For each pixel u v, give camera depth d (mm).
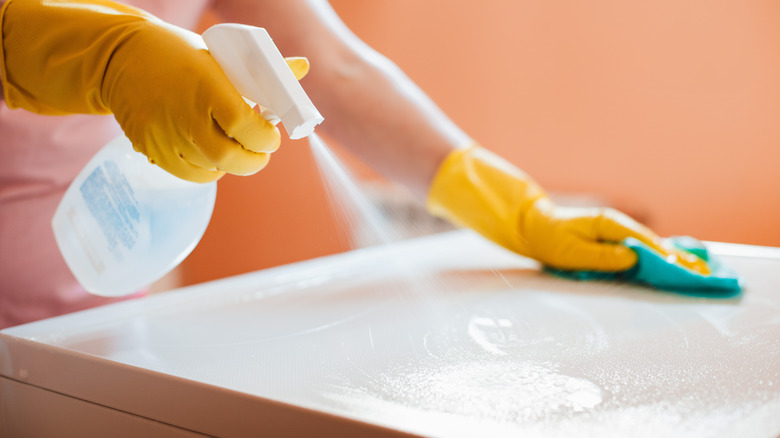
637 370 436
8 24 526
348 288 711
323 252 2020
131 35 488
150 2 770
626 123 1627
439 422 352
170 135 462
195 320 589
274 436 385
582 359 461
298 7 836
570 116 1694
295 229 2072
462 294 677
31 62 520
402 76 911
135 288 604
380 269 811
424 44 1863
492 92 1790
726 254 877
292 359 468
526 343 503
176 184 553
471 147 887
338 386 408
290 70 431
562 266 771
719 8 1475
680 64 1541
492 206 833
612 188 1671
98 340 520
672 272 681
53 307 788
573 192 1722
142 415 445
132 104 470
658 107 1583
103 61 488
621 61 1606
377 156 866
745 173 1510
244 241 2189
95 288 595
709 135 1536
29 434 522
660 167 1604
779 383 403
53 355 495
